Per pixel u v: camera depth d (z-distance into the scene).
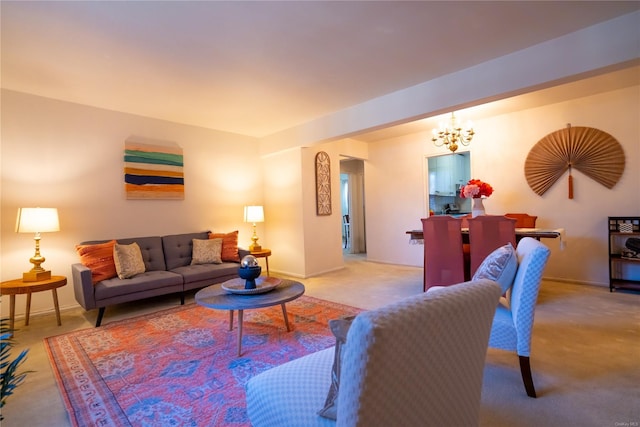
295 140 4.75
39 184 3.34
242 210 5.19
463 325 0.86
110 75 2.92
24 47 2.42
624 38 2.22
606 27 2.28
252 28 2.24
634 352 2.16
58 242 3.44
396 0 1.99
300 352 2.33
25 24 2.12
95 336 2.69
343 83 3.25
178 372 2.07
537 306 3.16
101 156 3.76
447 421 0.88
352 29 2.29
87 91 3.28
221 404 1.73
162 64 2.73
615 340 2.35
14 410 1.71
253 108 3.92
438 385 0.84
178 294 4.04
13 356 2.34
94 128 3.72
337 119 4.13
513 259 1.86
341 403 0.75
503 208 4.62
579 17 2.23
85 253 3.24
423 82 3.27
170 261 3.91
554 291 3.69
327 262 5.29
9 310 3.16
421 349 0.76
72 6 1.95
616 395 1.69
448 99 3.11
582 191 4.04
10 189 3.18
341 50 2.59
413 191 5.72
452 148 4.28
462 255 3.24
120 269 3.26
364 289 4.09
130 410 1.68
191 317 3.13
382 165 6.15
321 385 1.13
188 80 3.06
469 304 0.86
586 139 3.97
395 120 3.53
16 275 3.20
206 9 2.01
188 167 4.55
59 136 3.47
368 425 0.72
